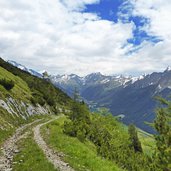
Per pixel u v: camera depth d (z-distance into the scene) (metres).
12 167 27.55
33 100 132.25
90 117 100.12
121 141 89.31
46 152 37.25
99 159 42.06
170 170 25.78
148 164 27.95
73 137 69.69
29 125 86.56
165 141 26.39
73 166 29.83
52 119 128.12
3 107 80.25
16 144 45.00
